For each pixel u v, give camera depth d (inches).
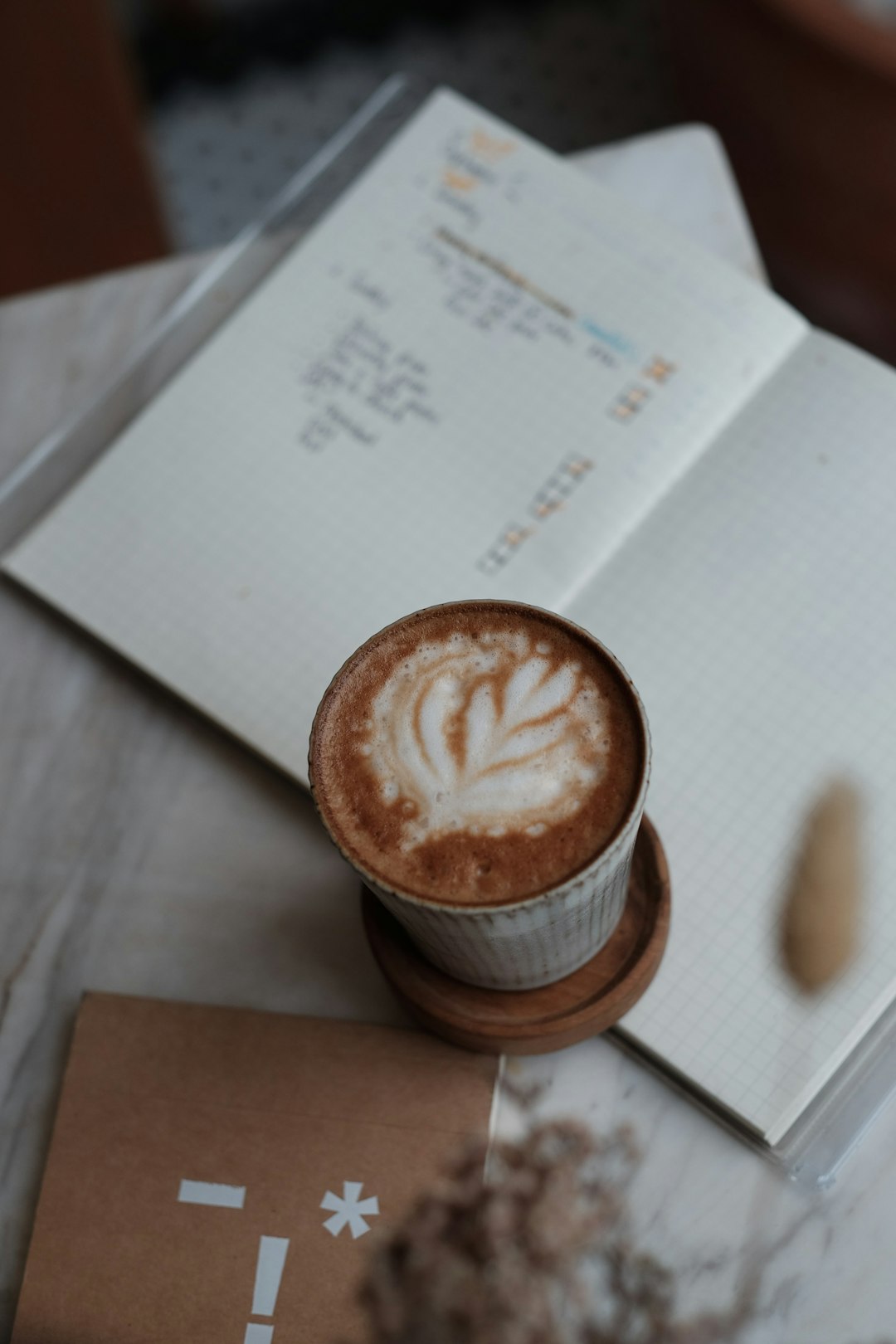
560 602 20.7
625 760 16.7
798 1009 18.7
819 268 32.9
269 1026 19.4
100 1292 18.5
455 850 16.4
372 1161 18.7
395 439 21.8
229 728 20.6
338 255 22.9
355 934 20.0
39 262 36.1
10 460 23.2
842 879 19.1
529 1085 19.1
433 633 17.2
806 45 27.7
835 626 20.1
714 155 23.7
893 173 29.3
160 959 20.1
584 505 21.1
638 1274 18.3
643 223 22.5
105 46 32.2
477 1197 18.5
